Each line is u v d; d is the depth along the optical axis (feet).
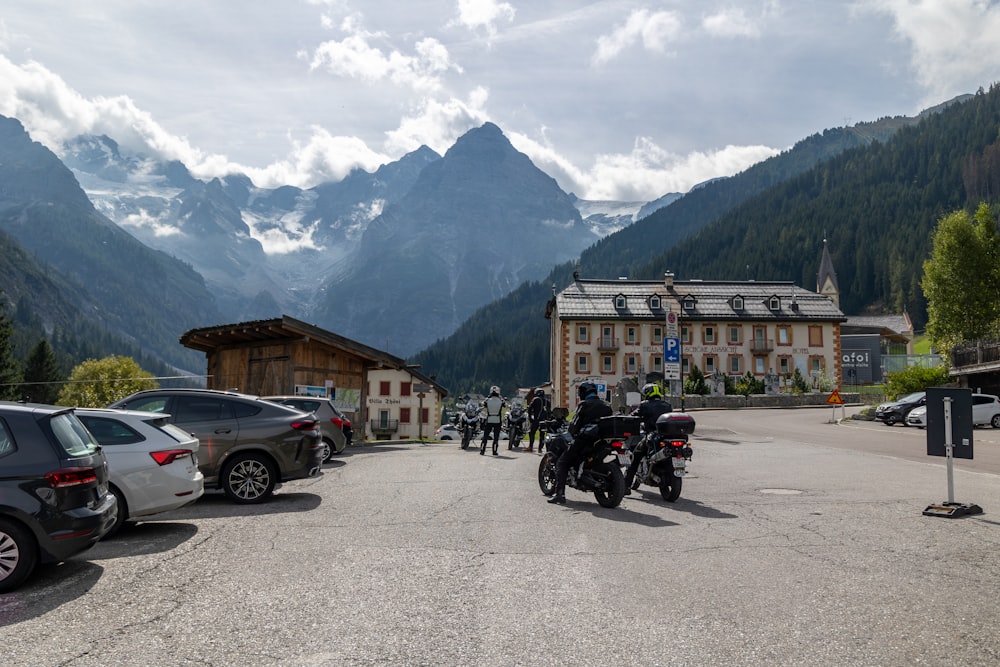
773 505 36.81
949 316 223.10
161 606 20.10
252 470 40.09
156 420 32.71
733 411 182.70
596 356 271.69
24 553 22.40
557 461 38.50
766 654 16.16
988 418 114.62
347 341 92.27
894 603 19.90
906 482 45.75
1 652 16.67
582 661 15.79
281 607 19.80
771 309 276.00
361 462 64.90
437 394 288.30
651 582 22.08
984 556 25.41
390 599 20.43
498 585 21.83
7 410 23.88
